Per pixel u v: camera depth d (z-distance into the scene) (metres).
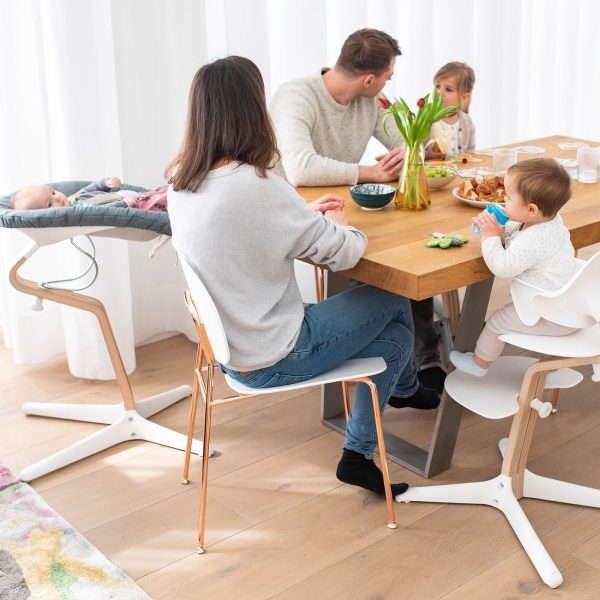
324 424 2.54
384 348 2.01
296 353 1.84
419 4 3.71
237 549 1.95
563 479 2.21
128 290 2.89
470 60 4.03
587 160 2.40
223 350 1.71
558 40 4.57
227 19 2.96
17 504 2.13
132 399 2.46
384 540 1.97
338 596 1.79
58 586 1.82
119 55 2.86
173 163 1.77
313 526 2.04
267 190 1.69
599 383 2.75
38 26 2.64
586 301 1.75
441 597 1.78
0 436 2.52
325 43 3.30
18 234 2.83
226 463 2.33
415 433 2.47
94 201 2.29
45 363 3.04
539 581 1.82
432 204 2.26
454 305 2.77
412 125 2.13
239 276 1.73
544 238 1.80
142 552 1.95
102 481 2.26
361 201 2.18
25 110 2.76
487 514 2.06
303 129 2.54
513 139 4.46
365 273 1.85
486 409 1.93
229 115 1.66
